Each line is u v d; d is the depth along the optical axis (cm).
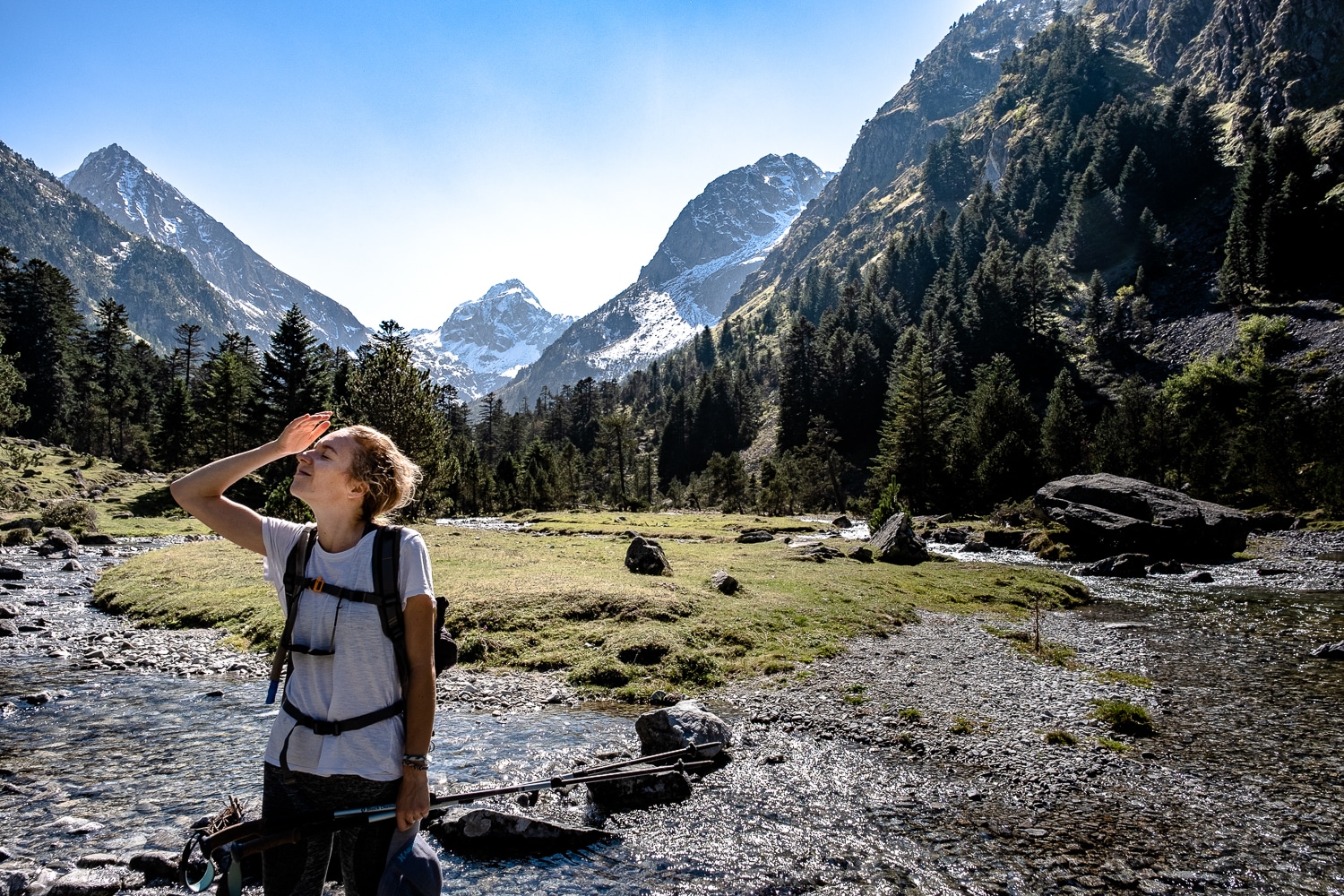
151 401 11825
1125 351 13400
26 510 4788
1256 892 684
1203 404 8950
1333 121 15475
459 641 1639
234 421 8019
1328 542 4491
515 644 1628
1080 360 13662
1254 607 2530
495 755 1023
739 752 1044
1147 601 2684
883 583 2550
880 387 14062
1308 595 2839
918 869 716
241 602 2022
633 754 1023
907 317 17350
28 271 10931
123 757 991
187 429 8969
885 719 1192
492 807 810
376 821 339
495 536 4206
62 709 1216
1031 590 2686
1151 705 1305
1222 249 14638
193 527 5172
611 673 1438
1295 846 778
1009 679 1463
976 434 7944
